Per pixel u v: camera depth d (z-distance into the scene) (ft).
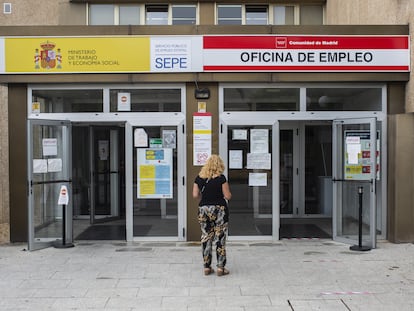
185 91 25.36
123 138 34.06
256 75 24.84
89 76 24.82
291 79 24.82
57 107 25.67
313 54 24.76
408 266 20.31
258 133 25.59
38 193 24.98
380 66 24.81
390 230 25.17
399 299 16.21
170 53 24.70
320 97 25.70
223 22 36.22
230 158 25.57
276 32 24.73
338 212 25.58
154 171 25.59
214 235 19.25
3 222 28.40
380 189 25.62
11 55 24.68
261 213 25.70
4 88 28.76
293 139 34.40
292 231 28.45
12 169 25.61
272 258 21.83
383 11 26.89
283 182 34.40
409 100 24.84
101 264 21.04
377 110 25.73
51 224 25.50
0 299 16.53
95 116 25.59
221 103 25.38
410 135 24.62
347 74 24.90
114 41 24.67
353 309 15.30
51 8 33.32
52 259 22.02
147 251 23.48
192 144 25.45
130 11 36.14
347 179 25.25
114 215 33.91
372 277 18.74
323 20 36.76
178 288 17.57
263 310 15.26
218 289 17.40
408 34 24.75
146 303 16.02
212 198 19.04
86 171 34.09
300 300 16.16
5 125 28.89
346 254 22.50
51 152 24.98
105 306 15.78
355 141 24.80
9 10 32.89
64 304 16.01
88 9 35.86
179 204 25.52
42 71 24.73
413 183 24.64
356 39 24.76
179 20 36.11
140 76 24.84
